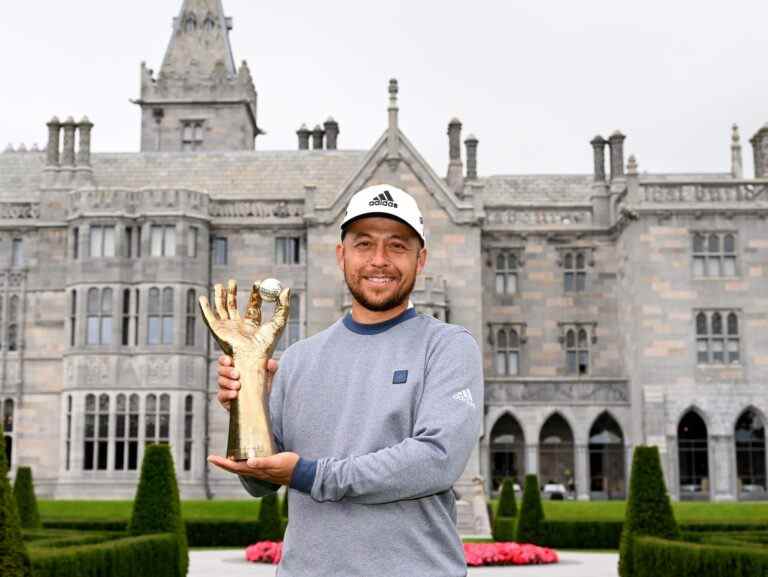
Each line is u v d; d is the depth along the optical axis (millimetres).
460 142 54719
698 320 47344
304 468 4395
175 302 47062
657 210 47594
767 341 46906
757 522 28344
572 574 22031
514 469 50844
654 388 46375
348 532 4484
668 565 17156
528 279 52406
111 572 15883
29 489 26234
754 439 47375
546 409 48281
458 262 48531
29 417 48000
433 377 4711
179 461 46000
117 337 46844
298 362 5035
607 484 50375
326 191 53062
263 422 4535
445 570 4535
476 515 37250
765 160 52000
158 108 68188
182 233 47625
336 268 48469
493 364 51844
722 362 46812
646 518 19406
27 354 48469
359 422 4699
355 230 4996
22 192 53031
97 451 46062
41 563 13109
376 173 49156
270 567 23859
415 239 5031
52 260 49219
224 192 52969
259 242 49500
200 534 31625
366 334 4973
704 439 48281
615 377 49312
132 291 47406
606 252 52312
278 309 4926
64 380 47219
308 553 4547
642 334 46906
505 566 24391
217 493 47156
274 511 31266
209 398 47844
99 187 49344
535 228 52375
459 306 48250
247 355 4715
